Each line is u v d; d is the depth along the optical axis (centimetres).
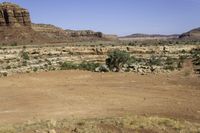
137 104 2389
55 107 2319
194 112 2102
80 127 1530
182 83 3303
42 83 3378
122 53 4809
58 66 5594
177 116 1973
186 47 10856
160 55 8794
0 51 9244
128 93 2814
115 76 3762
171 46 11112
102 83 3341
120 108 2252
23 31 19675
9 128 1541
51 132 1420
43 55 8775
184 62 6338
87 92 2870
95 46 11256
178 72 4231
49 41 19975
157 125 1627
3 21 19600
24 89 3053
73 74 3934
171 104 2372
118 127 1552
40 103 2456
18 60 7350
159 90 2945
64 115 2055
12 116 2056
